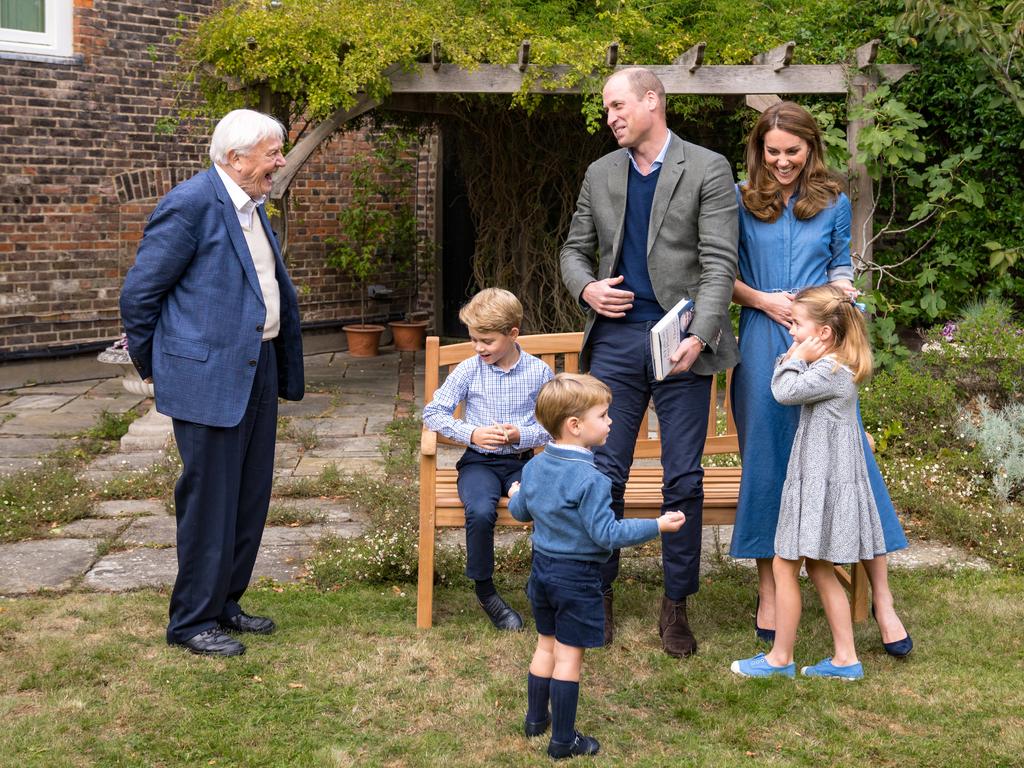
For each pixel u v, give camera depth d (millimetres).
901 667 3406
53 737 2867
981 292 7613
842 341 3266
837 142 7055
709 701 3168
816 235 3578
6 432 7207
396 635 3668
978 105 7359
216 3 9680
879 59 7488
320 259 10867
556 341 4145
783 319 3521
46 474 5699
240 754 2803
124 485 5621
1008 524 4738
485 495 3695
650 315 3562
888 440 6004
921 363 6609
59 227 9016
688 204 3477
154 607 3871
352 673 3324
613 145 9742
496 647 3547
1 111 8570
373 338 10680
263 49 7348
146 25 9289
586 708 3121
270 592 4098
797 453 3312
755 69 7082
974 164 7449
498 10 7508
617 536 2787
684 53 7223
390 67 7496
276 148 3488
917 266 7684
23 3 8711
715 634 3691
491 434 3678
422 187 11500
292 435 6941
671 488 3535
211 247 3416
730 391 4426
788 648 3332
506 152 9758
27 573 4328
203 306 3408
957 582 4219
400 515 4895
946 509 4852
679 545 3541
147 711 3031
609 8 7746
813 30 7910
